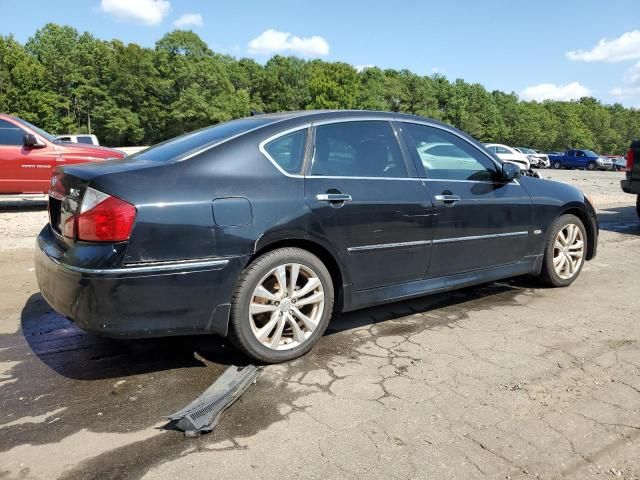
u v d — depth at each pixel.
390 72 121.88
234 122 3.64
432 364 3.25
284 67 94.50
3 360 3.27
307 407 2.70
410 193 3.73
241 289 3.03
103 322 2.69
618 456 2.30
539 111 113.38
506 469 2.20
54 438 2.40
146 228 2.71
